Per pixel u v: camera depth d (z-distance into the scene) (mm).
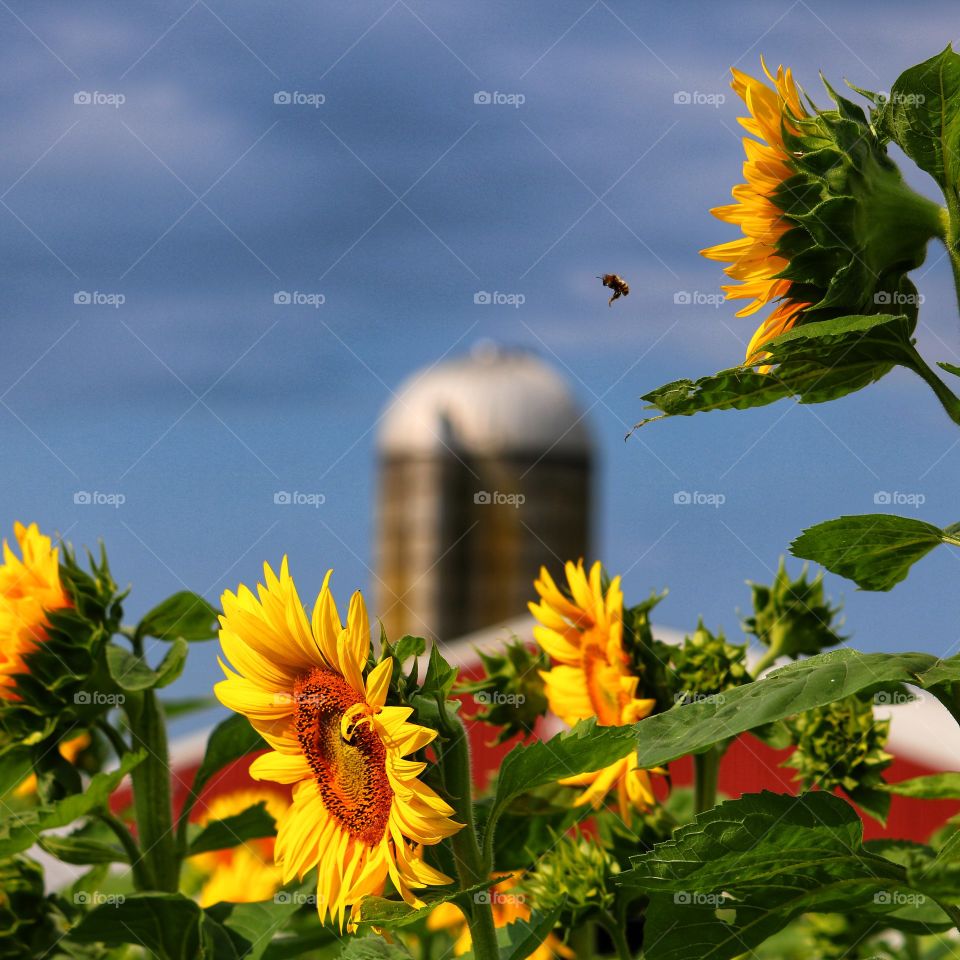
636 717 3336
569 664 3553
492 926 2385
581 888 3414
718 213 2443
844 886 2451
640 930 3818
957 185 2365
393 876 2350
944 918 2729
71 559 3547
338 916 2826
